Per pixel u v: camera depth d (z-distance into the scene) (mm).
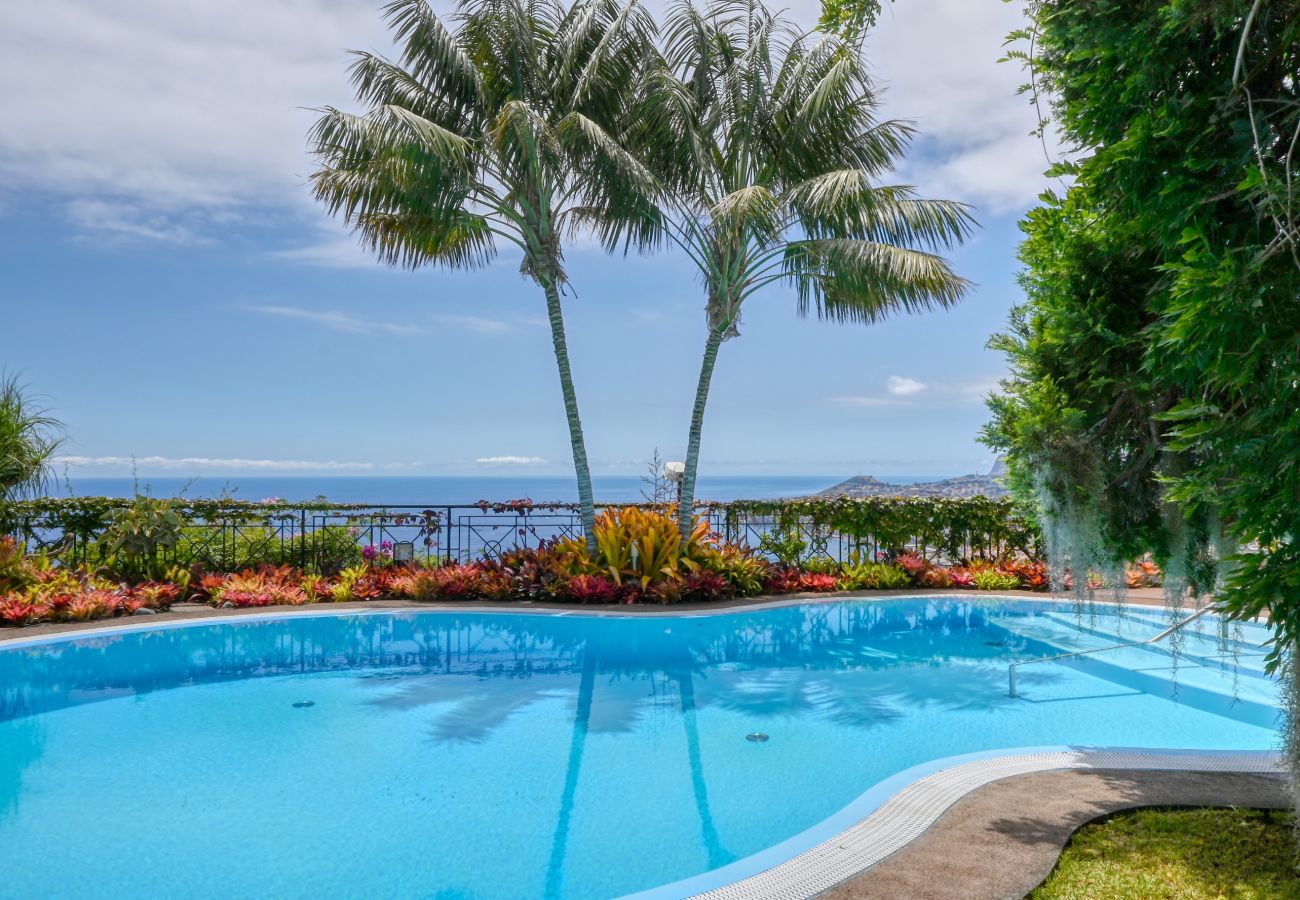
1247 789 3844
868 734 5531
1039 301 3555
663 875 3467
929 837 3287
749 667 7590
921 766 4328
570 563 10680
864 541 12156
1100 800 3695
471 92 10227
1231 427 2334
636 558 10617
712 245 10906
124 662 7484
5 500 9992
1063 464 3383
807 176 10562
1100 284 3287
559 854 3676
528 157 9781
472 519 12367
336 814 4129
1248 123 2271
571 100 10297
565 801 4328
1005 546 12062
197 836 3857
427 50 9953
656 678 7160
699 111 10641
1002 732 5555
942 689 6762
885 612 10094
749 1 10938
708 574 10477
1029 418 3430
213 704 6258
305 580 10484
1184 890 2787
